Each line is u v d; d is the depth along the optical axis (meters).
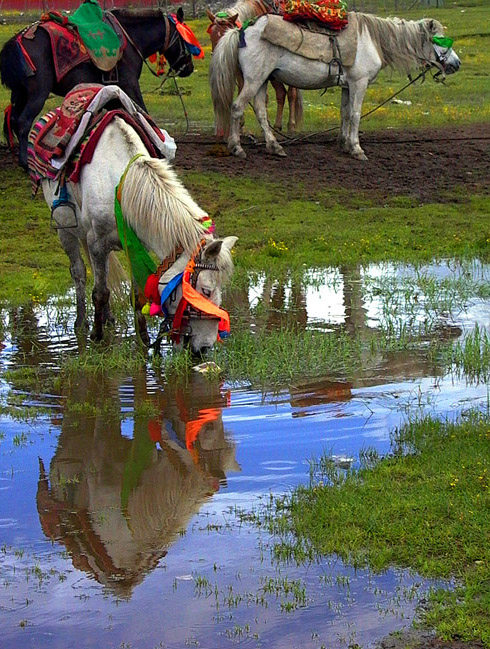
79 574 5.24
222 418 7.68
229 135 18.50
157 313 8.67
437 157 18.89
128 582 5.15
